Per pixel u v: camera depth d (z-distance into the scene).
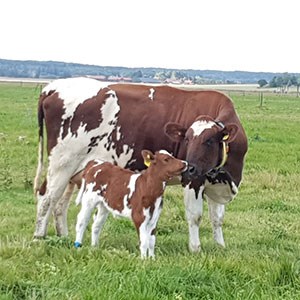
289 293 6.44
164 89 10.30
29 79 162.75
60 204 10.20
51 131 10.27
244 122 37.19
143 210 8.45
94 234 9.15
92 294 5.95
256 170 17.72
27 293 6.27
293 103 72.50
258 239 10.22
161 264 7.18
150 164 8.48
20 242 8.77
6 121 30.81
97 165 9.19
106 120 10.12
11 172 15.88
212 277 6.68
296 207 13.17
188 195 9.45
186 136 9.23
